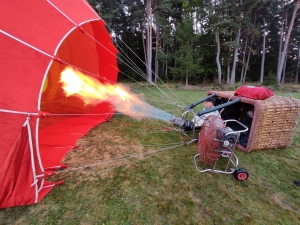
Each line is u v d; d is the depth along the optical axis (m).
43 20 2.27
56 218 1.80
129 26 23.59
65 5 2.68
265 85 18.42
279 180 2.43
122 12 20.97
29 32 2.10
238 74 28.69
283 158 2.95
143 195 2.12
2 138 1.90
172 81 20.03
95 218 1.81
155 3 17.59
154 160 2.88
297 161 2.87
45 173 2.17
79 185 2.29
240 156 2.97
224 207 1.95
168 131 4.10
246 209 1.93
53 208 1.93
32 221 1.77
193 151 3.18
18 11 2.13
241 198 2.09
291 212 1.91
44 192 2.12
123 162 2.82
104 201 2.03
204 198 2.08
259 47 28.78
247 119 3.29
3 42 1.95
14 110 1.93
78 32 4.43
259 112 2.83
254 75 28.48
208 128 2.29
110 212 1.88
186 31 18.27
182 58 17.52
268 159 2.91
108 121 4.75
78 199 2.06
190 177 2.46
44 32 2.21
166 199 2.06
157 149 3.25
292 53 27.94
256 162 2.82
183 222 1.76
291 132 3.17
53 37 2.24
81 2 3.22
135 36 25.53
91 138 3.69
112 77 5.46
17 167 1.93
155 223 1.75
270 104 2.87
